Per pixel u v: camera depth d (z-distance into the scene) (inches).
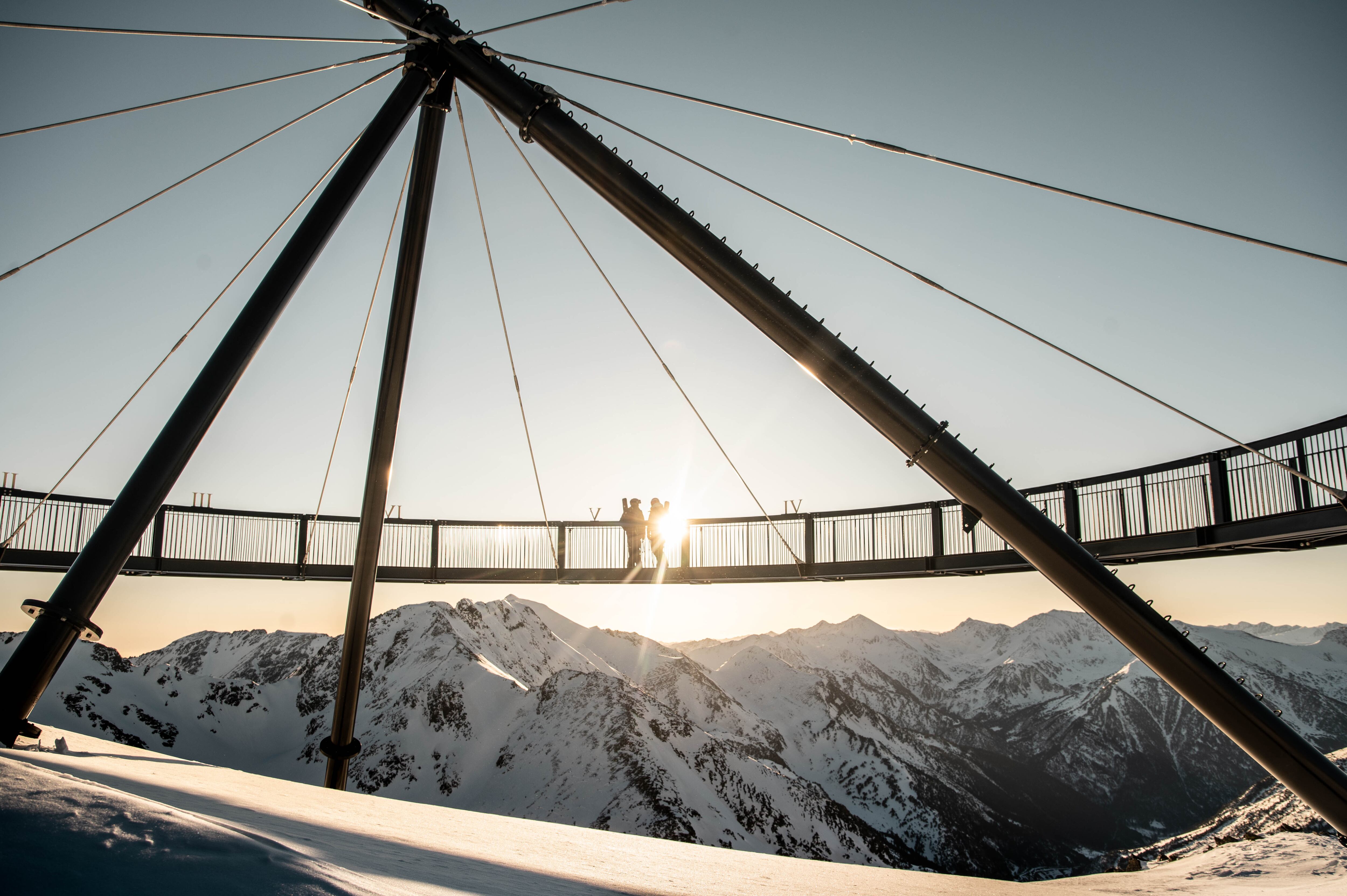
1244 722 403.5
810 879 302.8
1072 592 420.2
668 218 442.9
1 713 324.2
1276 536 596.4
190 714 5275.6
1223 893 503.8
